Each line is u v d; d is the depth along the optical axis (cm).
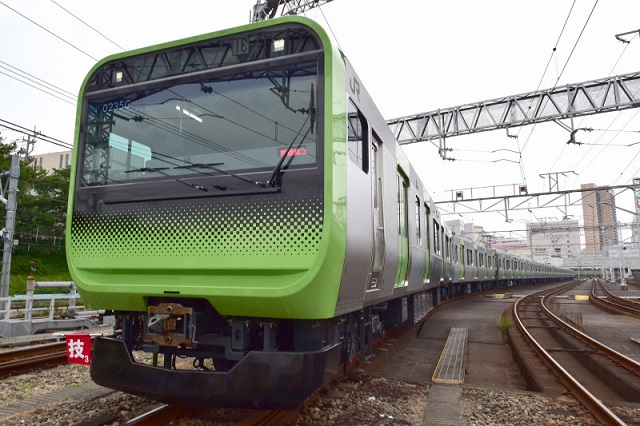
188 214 410
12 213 1545
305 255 373
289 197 385
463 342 1003
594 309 2067
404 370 804
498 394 605
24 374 664
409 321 1027
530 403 569
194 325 393
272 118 407
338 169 391
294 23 415
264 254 383
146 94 453
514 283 4756
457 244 2089
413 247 813
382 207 572
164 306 402
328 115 388
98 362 422
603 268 7500
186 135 431
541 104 1592
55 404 509
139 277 420
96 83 479
